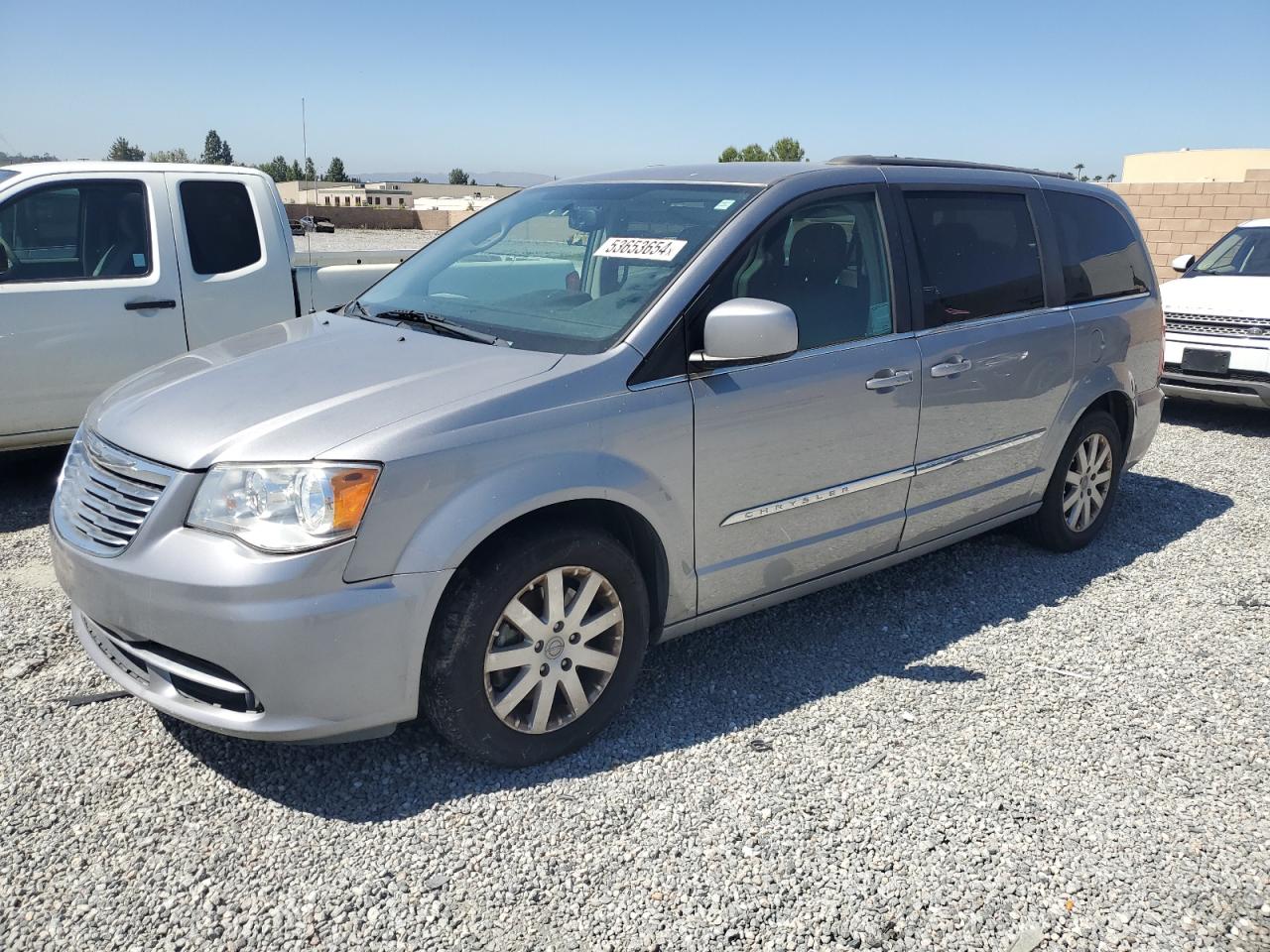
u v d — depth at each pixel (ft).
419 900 8.20
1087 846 9.04
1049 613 14.05
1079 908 8.27
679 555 10.67
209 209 20.15
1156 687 11.95
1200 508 19.15
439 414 9.04
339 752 10.24
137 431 9.47
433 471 8.81
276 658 8.47
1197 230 45.57
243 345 11.75
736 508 11.04
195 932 7.81
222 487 8.66
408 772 9.94
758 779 9.93
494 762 9.82
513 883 8.43
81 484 9.89
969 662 12.50
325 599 8.50
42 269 18.26
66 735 10.47
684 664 12.32
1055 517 15.78
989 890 8.46
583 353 10.16
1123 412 16.79
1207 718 11.27
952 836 9.12
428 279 13.14
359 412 9.07
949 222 13.52
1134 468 22.16
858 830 9.18
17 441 18.24
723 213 11.41
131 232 19.17
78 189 18.71
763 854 8.84
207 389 9.98
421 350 10.59
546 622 9.70
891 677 12.09
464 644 9.17
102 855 8.66
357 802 9.45
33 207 18.20
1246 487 20.65
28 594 14.02
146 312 19.07
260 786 9.66
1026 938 7.94
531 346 10.51
